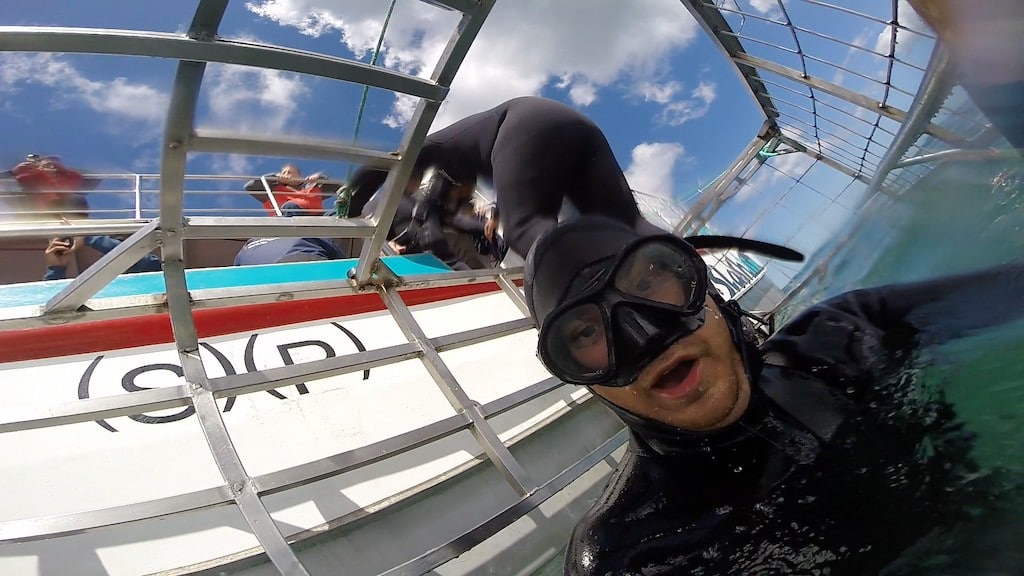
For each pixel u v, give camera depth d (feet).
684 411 1.39
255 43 1.32
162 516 1.51
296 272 2.79
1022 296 1.42
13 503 1.72
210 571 1.72
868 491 1.21
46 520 1.41
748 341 1.61
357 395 2.38
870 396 1.43
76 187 2.35
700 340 1.40
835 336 1.62
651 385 1.41
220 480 1.95
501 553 2.06
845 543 1.16
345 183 2.22
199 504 1.56
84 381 2.08
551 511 2.27
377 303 2.80
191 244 3.61
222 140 1.51
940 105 2.30
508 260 3.53
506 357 2.90
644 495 1.54
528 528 2.16
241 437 2.08
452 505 2.13
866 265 2.36
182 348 1.89
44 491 1.77
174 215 1.71
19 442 1.84
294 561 1.51
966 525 1.02
